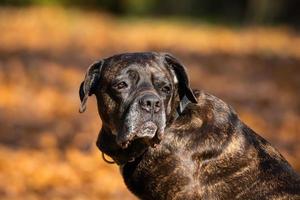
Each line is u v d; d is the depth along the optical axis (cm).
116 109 741
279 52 2847
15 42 2702
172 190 735
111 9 4662
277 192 728
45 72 2059
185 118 741
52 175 1223
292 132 1566
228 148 738
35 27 3231
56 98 1816
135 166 748
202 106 751
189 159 730
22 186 1173
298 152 1384
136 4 4716
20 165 1260
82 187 1185
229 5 4903
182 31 3606
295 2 4584
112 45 2825
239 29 3956
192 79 2125
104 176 1237
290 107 1827
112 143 763
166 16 4838
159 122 721
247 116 1655
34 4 4162
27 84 1936
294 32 3859
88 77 761
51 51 2498
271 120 1653
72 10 4250
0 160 1273
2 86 1888
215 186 736
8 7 4069
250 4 4694
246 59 2603
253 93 1958
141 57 750
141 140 732
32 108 1716
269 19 4612
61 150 1380
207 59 2545
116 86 740
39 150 1377
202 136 736
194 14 4956
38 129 1544
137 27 3703
